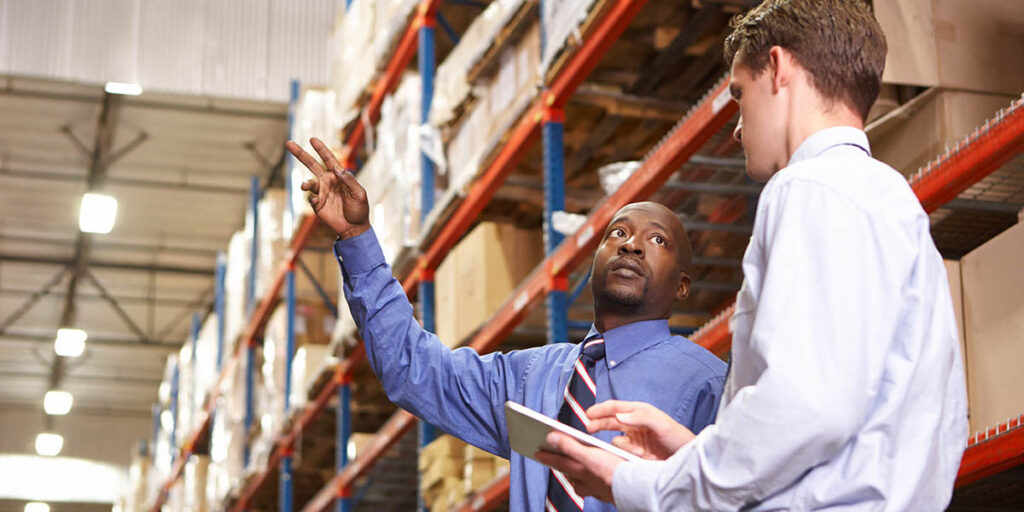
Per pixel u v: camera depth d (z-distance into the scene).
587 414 1.61
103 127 13.77
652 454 1.60
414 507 9.36
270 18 11.70
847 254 1.39
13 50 11.09
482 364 2.26
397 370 2.22
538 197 5.96
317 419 9.46
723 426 1.38
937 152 3.29
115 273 16.83
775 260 1.42
